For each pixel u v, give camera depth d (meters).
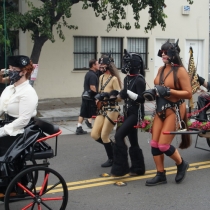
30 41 15.00
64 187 4.86
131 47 17.05
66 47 15.68
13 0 14.01
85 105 10.13
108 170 6.97
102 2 12.09
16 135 4.57
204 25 18.47
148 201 5.53
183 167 6.25
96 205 5.39
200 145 8.84
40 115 12.35
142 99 6.04
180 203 5.45
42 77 15.40
